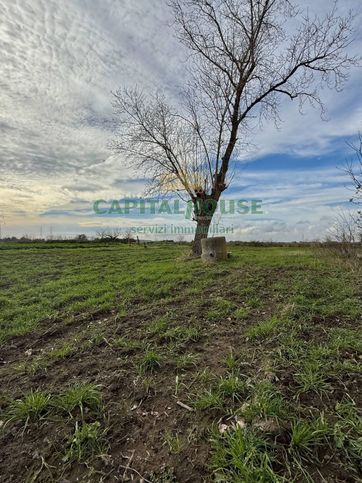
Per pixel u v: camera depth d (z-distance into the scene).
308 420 2.03
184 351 3.30
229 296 5.34
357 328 3.59
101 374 2.89
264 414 2.05
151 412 2.31
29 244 25.56
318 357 2.82
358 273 6.52
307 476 1.65
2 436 2.11
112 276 8.32
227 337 3.57
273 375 2.53
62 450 1.96
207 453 1.87
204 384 2.58
